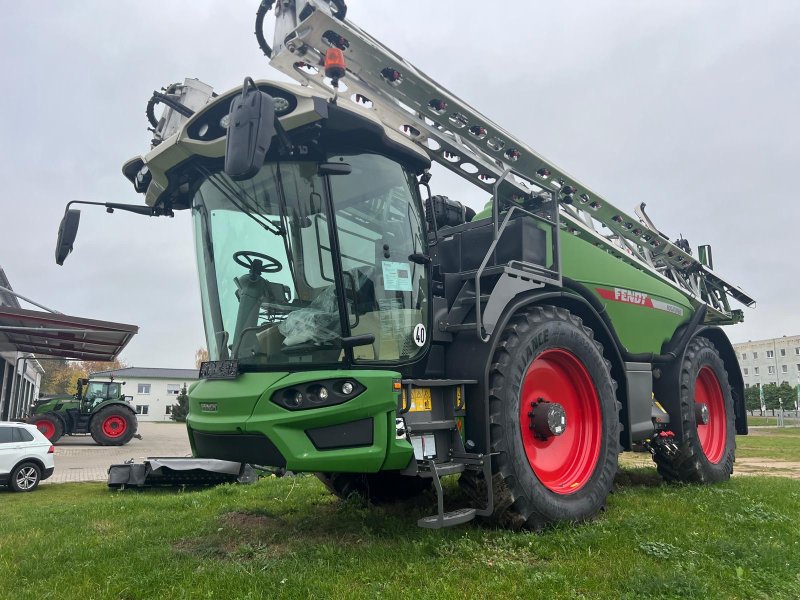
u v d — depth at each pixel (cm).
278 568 370
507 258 543
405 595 320
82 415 2267
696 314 755
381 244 433
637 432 605
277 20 459
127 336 1499
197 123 426
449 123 533
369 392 379
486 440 427
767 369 8344
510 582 340
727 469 739
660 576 339
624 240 747
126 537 489
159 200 496
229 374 409
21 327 1289
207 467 975
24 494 1055
